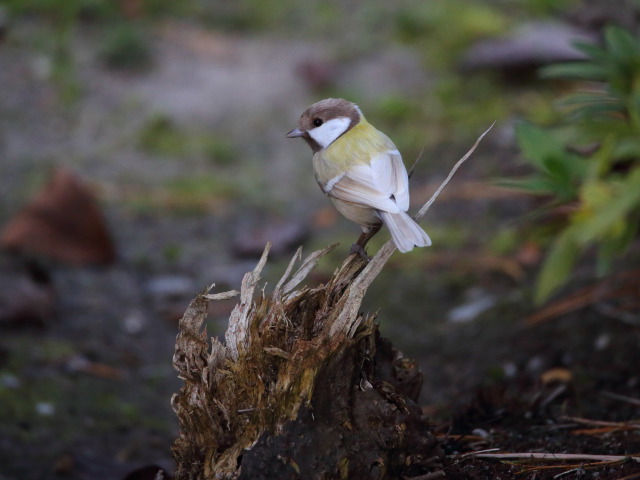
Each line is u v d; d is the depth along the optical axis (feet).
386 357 17.63
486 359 28.78
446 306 34.22
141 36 53.16
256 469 15.11
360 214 20.72
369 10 57.82
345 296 16.19
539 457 18.02
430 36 54.60
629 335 27.61
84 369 30.22
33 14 54.54
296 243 39.32
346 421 15.52
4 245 37.22
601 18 45.47
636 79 22.45
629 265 32.32
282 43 54.44
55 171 38.24
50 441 25.05
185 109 48.83
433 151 45.01
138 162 45.34
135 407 28.14
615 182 22.54
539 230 25.14
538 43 48.62
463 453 18.80
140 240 40.01
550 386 25.26
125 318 34.27
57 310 34.22
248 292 16.56
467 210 40.86
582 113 22.26
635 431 20.29
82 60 51.52
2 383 27.91
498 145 44.47
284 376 15.29
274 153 46.52
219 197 43.09
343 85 50.31
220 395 15.94
